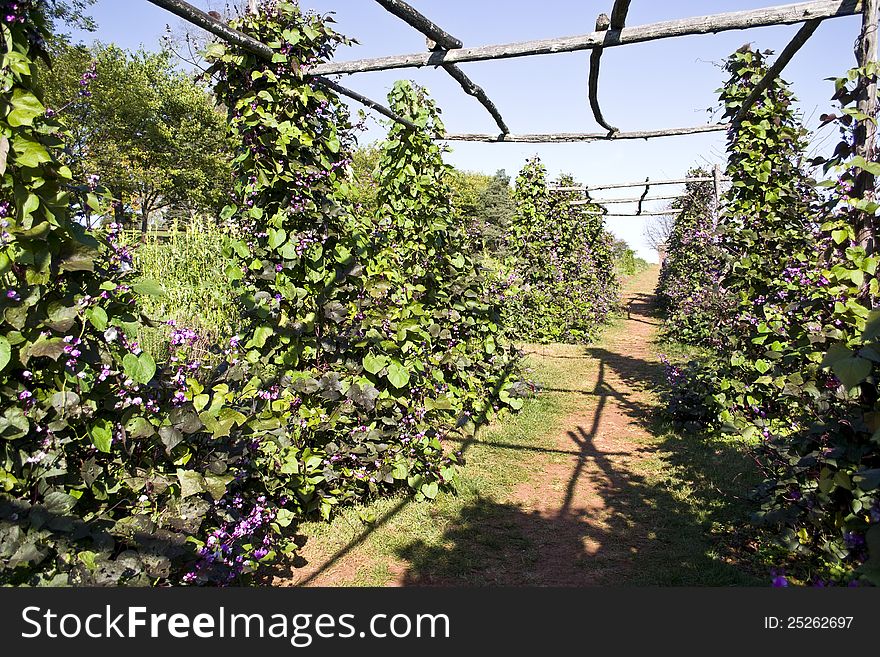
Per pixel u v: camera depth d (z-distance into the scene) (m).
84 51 14.09
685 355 8.54
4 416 1.76
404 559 3.11
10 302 1.78
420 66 3.59
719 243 5.34
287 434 3.12
